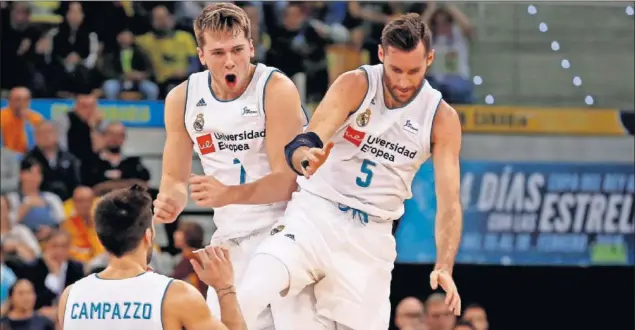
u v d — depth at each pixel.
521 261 11.98
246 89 5.56
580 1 12.48
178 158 5.71
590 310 12.16
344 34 12.24
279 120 5.50
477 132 12.08
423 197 11.62
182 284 4.49
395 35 5.25
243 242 5.77
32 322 10.62
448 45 12.26
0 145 11.48
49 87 11.88
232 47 5.31
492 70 12.31
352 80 5.45
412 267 11.84
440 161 5.56
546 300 12.16
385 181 5.54
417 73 5.32
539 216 12.04
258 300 5.02
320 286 5.50
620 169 12.21
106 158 11.63
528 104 12.30
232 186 5.30
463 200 11.94
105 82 11.96
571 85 12.41
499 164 12.01
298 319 5.52
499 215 11.98
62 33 12.02
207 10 5.40
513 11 12.41
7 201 11.09
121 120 11.85
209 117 5.59
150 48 12.13
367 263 5.55
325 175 5.53
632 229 12.16
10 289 10.73
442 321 10.52
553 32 12.45
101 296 4.46
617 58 12.53
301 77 12.11
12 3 11.95
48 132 11.56
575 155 12.18
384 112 5.49
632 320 12.20
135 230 4.50
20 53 11.91
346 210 5.51
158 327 4.40
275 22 12.16
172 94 5.75
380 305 5.59
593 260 12.06
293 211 5.52
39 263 10.96
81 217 11.26
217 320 4.48
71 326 4.46
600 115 12.33
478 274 12.05
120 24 12.13
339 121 5.37
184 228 10.87
